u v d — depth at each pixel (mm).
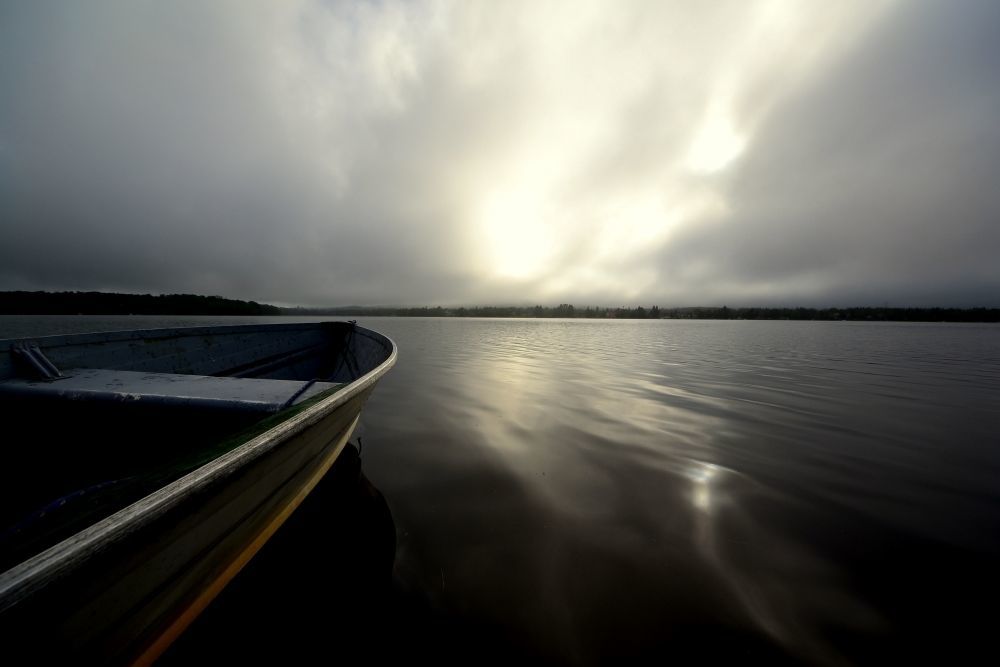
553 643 2264
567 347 23469
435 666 2107
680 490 4215
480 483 4340
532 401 8461
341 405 2990
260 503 2361
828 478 4547
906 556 3090
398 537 3291
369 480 4395
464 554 3072
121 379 3266
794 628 2383
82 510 1434
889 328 72875
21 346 3410
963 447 5660
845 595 2658
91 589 1271
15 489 2750
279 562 2959
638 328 63406
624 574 2855
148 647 1752
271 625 2375
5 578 991
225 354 6160
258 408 2686
